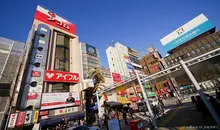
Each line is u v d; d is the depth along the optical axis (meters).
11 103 12.76
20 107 13.84
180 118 9.24
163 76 9.62
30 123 13.11
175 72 8.96
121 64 46.12
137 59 59.38
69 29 28.88
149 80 10.32
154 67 54.78
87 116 19.75
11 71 15.05
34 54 18.75
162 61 51.50
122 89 13.07
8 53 16.00
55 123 15.02
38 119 14.08
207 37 39.97
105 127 12.64
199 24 47.28
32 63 17.83
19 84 14.09
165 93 45.38
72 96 19.14
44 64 19.03
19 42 18.02
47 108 15.67
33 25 20.16
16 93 13.44
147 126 9.15
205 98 6.32
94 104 21.64
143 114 16.66
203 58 7.03
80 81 22.66
